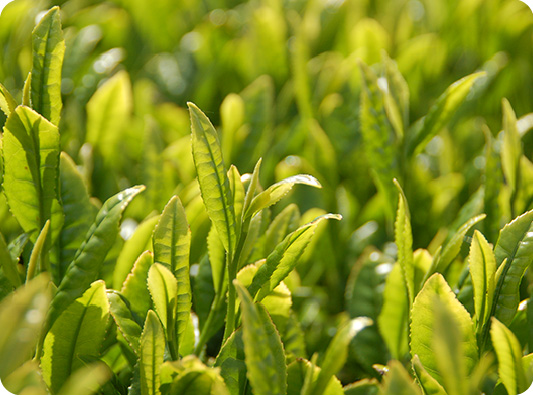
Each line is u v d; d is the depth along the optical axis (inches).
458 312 19.9
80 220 22.1
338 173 30.4
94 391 20.3
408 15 41.4
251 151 28.9
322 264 26.7
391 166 24.1
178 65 38.3
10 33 31.1
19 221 20.8
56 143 20.5
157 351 19.3
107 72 31.1
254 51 35.3
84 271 20.2
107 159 27.1
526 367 20.1
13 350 17.3
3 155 20.5
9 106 20.7
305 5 42.8
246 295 18.5
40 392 19.1
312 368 19.3
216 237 21.9
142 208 25.6
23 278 21.5
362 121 24.2
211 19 42.4
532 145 33.6
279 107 34.0
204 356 22.2
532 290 21.8
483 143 33.1
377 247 27.1
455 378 17.6
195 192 24.6
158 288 19.7
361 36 33.1
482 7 37.8
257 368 18.5
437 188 28.2
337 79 33.1
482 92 34.3
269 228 22.9
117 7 41.2
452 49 38.9
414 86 35.2
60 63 20.8
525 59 37.1
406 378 17.8
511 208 23.6
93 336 20.6
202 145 19.7
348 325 19.6
